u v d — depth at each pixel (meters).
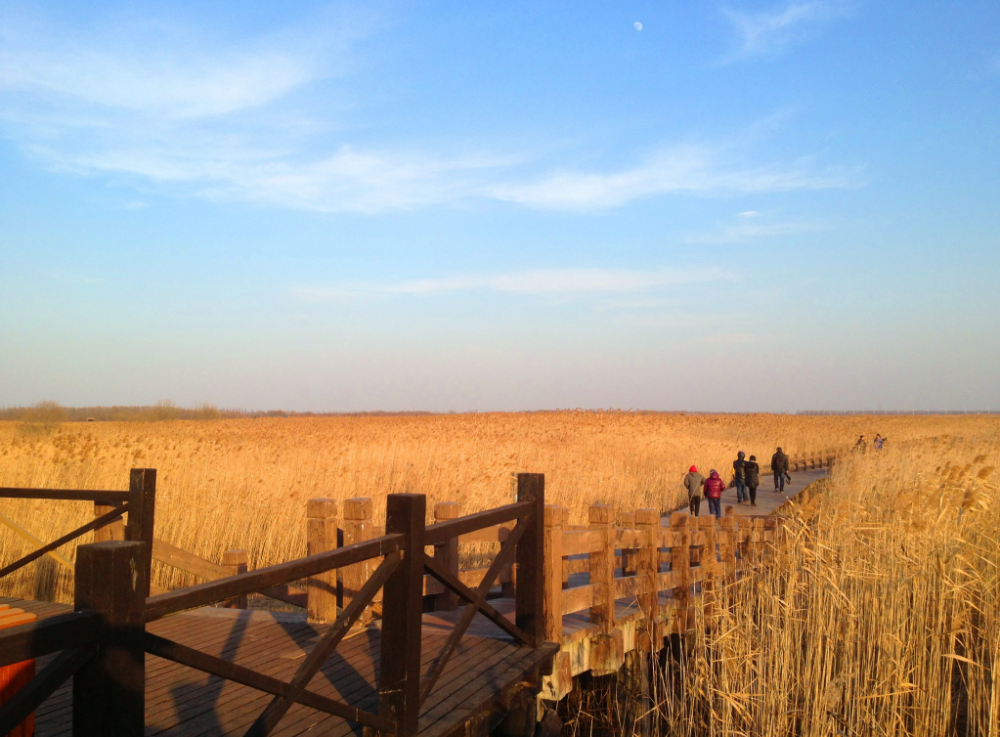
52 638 1.85
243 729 3.74
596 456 27.52
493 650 5.12
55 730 3.68
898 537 8.12
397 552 3.52
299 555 12.20
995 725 6.18
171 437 28.69
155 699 4.18
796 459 37.25
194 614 6.12
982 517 8.71
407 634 3.55
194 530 11.96
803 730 6.37
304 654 4.95
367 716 3.41
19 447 18.03
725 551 8.99
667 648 8.52
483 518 4.45
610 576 6.66
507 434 38.19
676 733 6.62
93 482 14.53
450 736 4.13
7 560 10.97
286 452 20.33
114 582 2.04
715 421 62.59
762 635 6.95
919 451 22.67
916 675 6.77
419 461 20.39
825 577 7.34
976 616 8.08
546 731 5.79
